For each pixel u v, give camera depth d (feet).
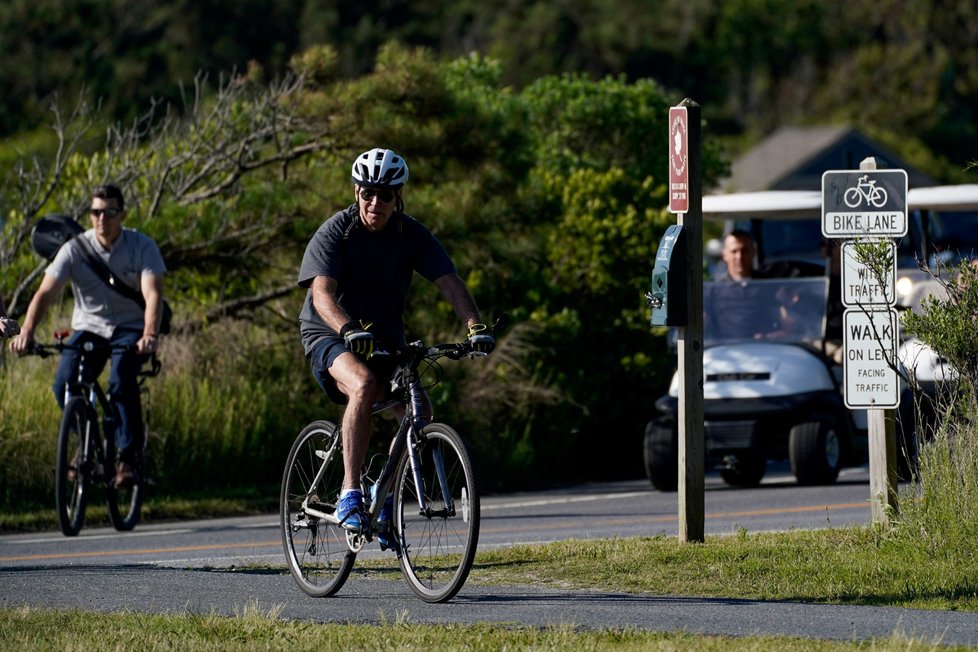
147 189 190.90
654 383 220.84
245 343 187.32
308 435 92.53
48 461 157.38
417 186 193.47
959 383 101.45
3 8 622.95
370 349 81.46
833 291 167.22
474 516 83.15
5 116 578.25
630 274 226.17
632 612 81.15
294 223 183.62
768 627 76.84
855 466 179.73
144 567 104.22
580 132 277.23
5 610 81.30
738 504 145.18
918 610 81.82
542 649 69.67
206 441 170.81
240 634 74.13
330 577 88.69
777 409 159.43
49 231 139.95
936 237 202.08
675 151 103.35
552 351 209.97
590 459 218.38
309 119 187.11
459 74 269.44
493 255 198.59
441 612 81.76
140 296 130.93
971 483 99.81
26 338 128.57
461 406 194.29
